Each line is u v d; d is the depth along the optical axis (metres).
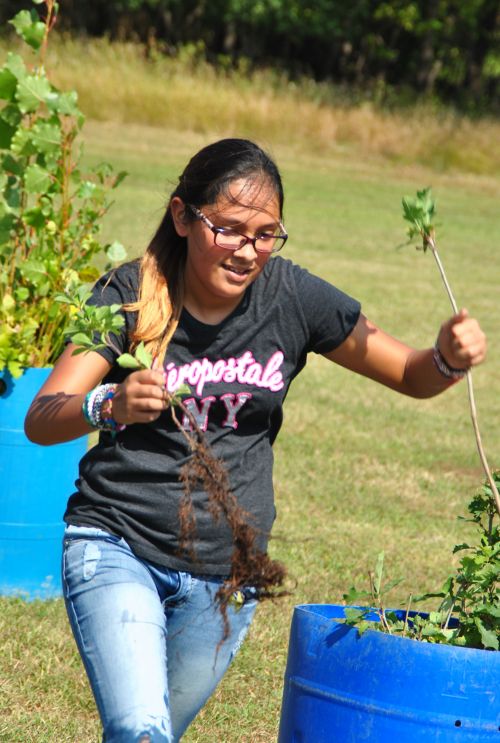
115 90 63.09
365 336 6.69
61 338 11.38
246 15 97.44
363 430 19.81
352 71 107.25
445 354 6.41
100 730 9.16
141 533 6.21
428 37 102.94
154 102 63.25
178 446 6.24
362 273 35.97
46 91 11.38
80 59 65.38
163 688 5.70
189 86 65.38
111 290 6.45
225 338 6.34
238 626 6.51
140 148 55.56
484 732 5.80
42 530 11.39
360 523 14.98
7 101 11.52
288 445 18.25
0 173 11.79
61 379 6.21
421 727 5.82
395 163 65.56
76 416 5.91
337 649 6.09
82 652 5.92
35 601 11.41
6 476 11.18
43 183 11.41
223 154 6.22
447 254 42.44
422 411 21.66
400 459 18.33
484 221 52.34
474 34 106.19
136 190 43.47
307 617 6.30
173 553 6.22
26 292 11.43
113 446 6.26
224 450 6.34
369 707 5.93
